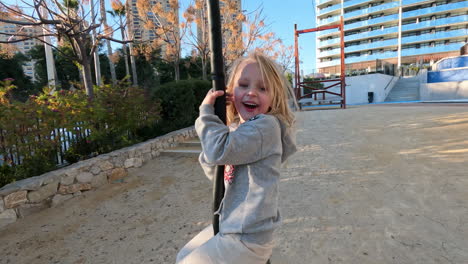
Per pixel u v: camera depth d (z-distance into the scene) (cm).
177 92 874
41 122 488
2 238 328
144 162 638
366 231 272
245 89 114
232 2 1292
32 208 393
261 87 113
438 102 1847
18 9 576
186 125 896
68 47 2369
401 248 239
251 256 102
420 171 430
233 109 141
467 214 287
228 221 106
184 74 2780
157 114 825
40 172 461
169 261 258
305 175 458
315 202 350
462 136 621
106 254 280
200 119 106
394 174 427
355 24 5297
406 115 1062
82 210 400
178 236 305
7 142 435
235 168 111
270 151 104
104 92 689
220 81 110
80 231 336
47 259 279
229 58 1382
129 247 290
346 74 2761
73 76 2934
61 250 295
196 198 415
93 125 612
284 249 253
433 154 512
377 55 5134
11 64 2748
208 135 102
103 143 625
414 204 321
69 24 629
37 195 399
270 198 104
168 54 1480
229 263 101
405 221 284
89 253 284
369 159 519
